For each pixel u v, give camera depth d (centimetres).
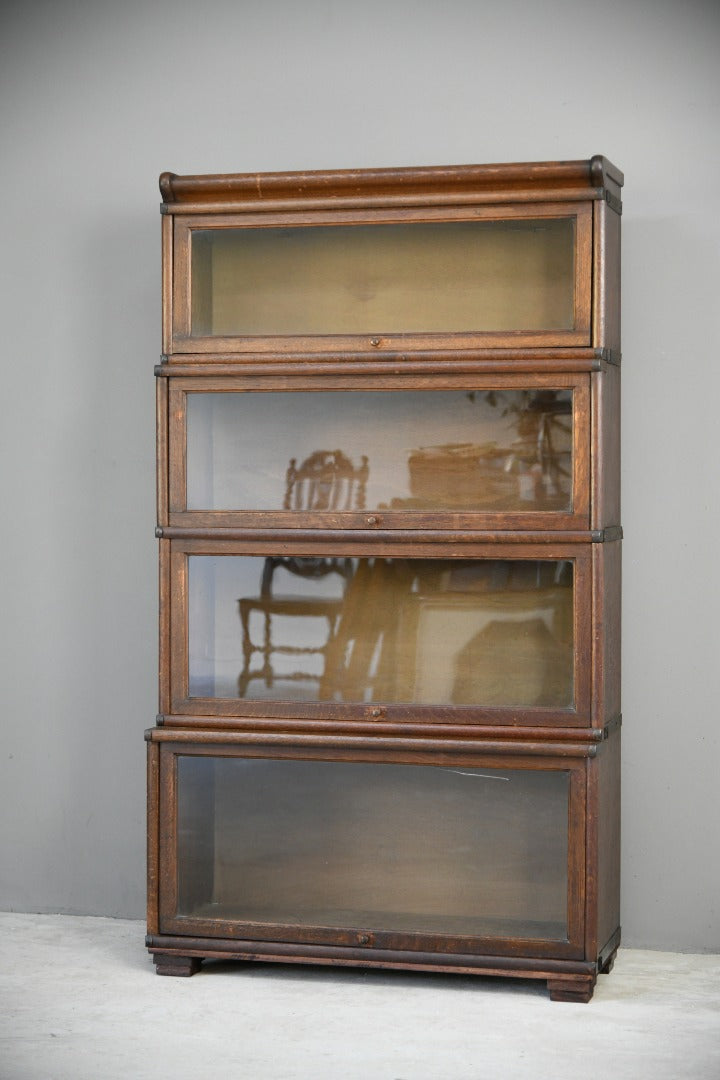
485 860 354
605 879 358
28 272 421
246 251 365
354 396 360
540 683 351
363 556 358
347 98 405
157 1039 319
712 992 353
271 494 363
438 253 356
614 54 389
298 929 358
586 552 345
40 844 423
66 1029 325
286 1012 338
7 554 424
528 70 394
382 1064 304
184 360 364
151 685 418
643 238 387
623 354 388
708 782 387
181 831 367
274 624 365
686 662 387
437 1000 347
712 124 384
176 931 364
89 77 418
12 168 421
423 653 359
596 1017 334
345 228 360
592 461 344
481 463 353
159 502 367
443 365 350
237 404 365
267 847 365
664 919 389
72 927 410
